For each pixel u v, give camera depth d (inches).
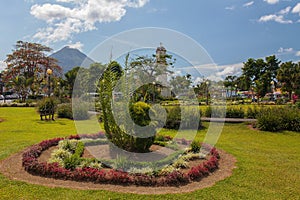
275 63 2028.8
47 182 182.5
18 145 307.9
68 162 206.8
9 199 155.3
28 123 539.2
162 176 195.8
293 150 322.0
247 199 163.8
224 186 184.1
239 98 1601.9
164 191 171.8
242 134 446.0
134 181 182.2
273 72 2030.0
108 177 184.4
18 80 1450.5
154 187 178.9
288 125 472.7
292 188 184.2
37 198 156.9
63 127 494.9
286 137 420.5
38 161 221.3
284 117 480.7
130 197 160.2
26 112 804.6
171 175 188.9
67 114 649.0
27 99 1401.3
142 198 159.3
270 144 362.3
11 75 1644.9
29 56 1688.0
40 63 1704.0
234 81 1800.0
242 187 183.5
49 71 816.3
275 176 209.2
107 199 156.7
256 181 196.4
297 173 219.0
